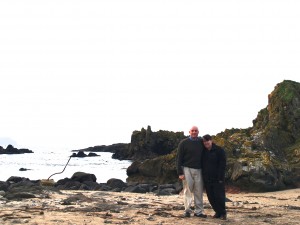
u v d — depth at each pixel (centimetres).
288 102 3006
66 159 8625
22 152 12475
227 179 2391
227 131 3272
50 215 1096
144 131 7794
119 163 7231
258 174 2306
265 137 2762
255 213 1198
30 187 1859
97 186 2634
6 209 1206
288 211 1262
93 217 1072
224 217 1065
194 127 1092
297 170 2475
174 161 3016
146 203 1449
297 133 2897
